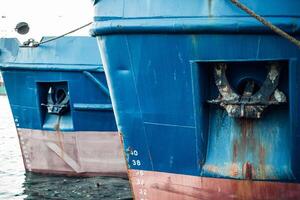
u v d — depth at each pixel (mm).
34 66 10742
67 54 10406
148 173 6727
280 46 5551
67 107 10680
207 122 6188
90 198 9094
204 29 5742
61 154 10984
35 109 11141
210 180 6246
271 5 5531
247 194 6109
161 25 5961
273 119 5922
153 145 6551
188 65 6000
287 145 5848
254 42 5629
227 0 5648
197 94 6039
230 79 6016
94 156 10523
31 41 10891
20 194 9688
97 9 6527
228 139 6102
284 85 5770
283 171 5859
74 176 10898
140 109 6500
